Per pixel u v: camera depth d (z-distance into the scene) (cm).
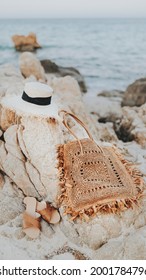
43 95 182
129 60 1080
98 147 180
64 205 173
